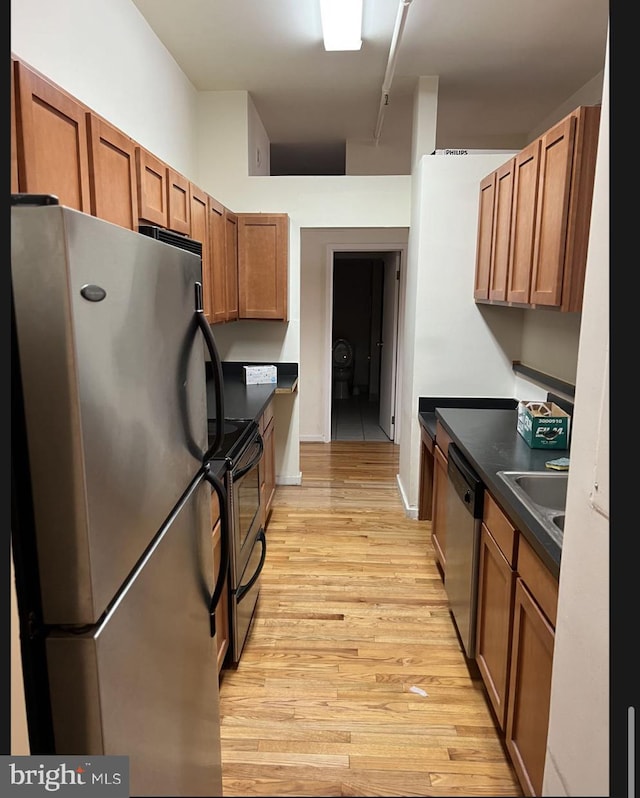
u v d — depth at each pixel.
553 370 3.04
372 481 4.55
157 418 0.95
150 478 0.91
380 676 2.18
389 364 5.81
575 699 0.87
